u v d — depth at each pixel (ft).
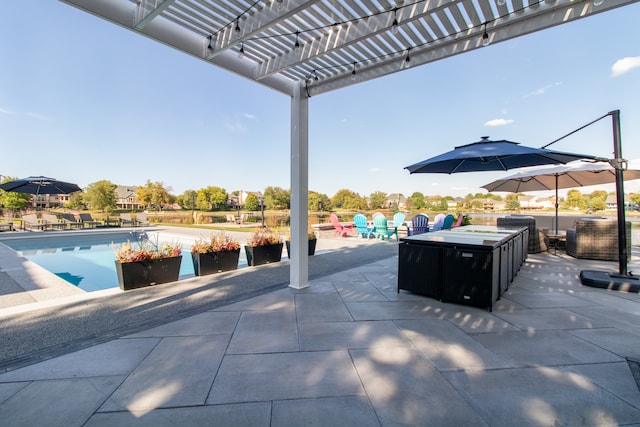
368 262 21.39
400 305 12.03
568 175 23.52
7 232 40.37
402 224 38.83
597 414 5.64
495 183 26.43
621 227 14.64
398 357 7.86
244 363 7.55
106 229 46.55
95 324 10.00
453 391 6.38
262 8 9.21
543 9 8.87
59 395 6.19
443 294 12.20
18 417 5.52
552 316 10.71
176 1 9.00
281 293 13.74
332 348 8.37
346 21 10.03
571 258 21.99
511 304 12.01
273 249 21.08
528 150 11.62
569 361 7.61
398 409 5.82
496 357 7.82
